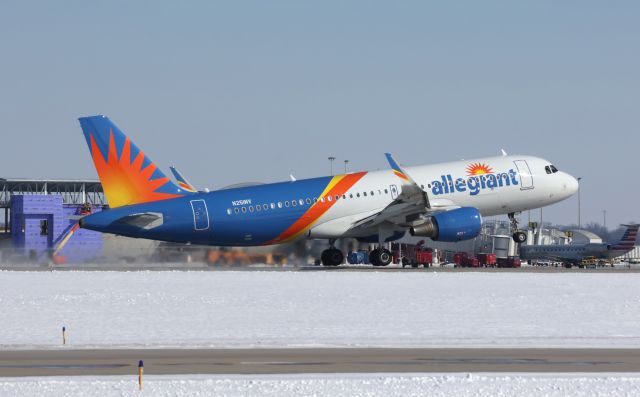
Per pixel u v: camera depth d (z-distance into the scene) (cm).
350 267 19488
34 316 10212
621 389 5794
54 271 17575
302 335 8512
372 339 8212
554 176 19388
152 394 5594
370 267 19562
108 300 11831
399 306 11144
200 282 14725
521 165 19175
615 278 16762
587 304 11544
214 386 5853
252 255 19912
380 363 6850
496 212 19138
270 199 17350
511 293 13000
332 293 12769
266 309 10819
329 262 19162
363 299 11962
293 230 17600
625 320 9856
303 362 6881
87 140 16488
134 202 16662
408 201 17462
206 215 16862
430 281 15200
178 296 12319
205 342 7981
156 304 11381
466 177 18700
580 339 8219
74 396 5516
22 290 13225
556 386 5888
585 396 5588
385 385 5903
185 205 16788
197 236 17025
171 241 17188
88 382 5962
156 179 16838
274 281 14975
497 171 18962
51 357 7156
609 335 8550
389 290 13300
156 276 16150
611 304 11556
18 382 5969
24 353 7375
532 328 9081
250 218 17138
